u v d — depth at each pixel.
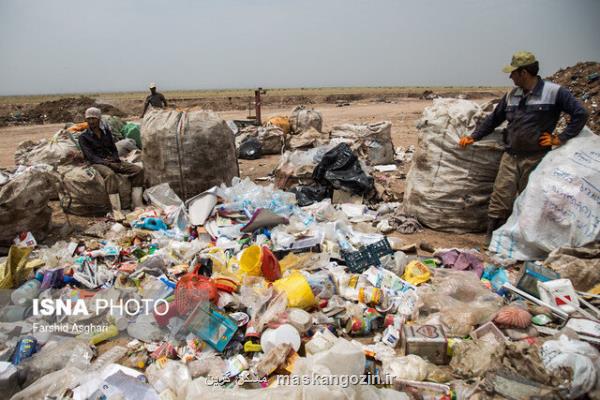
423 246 4.41
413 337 2.66
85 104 24.19
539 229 3.80
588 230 3.58
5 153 10.99
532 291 3.26
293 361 2.52
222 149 5.64
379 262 3.75
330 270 3.63
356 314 3.03
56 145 6.75
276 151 10.08
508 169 4.19
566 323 2.84
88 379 2.44
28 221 4.46
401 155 9.36
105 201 5.43
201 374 2.54
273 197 5.24
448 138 4.62
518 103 4.00
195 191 5.59
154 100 10.59
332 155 5.78
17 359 2.68
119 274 3.64
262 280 3.33
